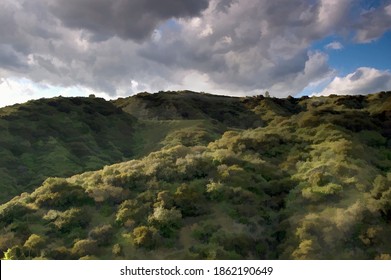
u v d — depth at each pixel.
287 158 59.84
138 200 46.12
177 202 44.38
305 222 40.25
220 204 45.56
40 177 79.31
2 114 105.00
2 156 84.75
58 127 105.44
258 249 40.16
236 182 49.31
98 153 98.38
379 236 38.19
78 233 41.47
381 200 42.03
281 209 46.16
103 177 53.25
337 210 41.53
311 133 68.88
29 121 104.75
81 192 48.12
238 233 41.06
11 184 74.69
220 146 65.12
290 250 38.31
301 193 47.38
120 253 37.88
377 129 72.88
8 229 42.78
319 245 37.91
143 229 39.75
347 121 72.81
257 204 46.19
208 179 50.41
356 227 39.38
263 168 54.88
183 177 51.03
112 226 42.66
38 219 44.94
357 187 46.09
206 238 40.16
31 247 38.41
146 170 52.91
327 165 51.88
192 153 61.47
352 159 53.97
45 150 92.25
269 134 67.75
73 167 85.69
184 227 41.88
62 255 37.47
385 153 62.53
